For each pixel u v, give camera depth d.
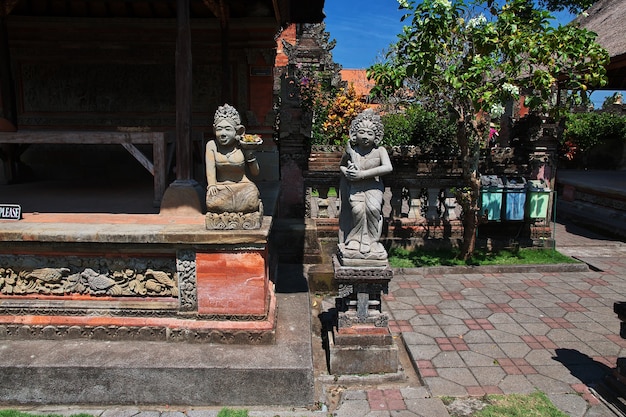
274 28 7.95
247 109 8.36
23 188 6.91
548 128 7.79
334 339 4.33
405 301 6.04
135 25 7.70
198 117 8.29
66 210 5.09
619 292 6.41
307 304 4.93
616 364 3.99
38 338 4.04
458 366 4.37
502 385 4.05
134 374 3.65
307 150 7.45
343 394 3.88
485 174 7.98
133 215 4.52
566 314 5.62
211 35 8.01
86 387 3.66
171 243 3.87
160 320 4.04
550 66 6.38
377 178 4.37
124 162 8.45
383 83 6.65
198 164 7.02
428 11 5.83
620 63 9.29
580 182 12.40
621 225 9.77
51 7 7.39
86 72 7.94
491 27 5.98
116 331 4.03
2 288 4.09
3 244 3.94
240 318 4.02
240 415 3.54
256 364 3.70
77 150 8.30
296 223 7.06
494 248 7.96
